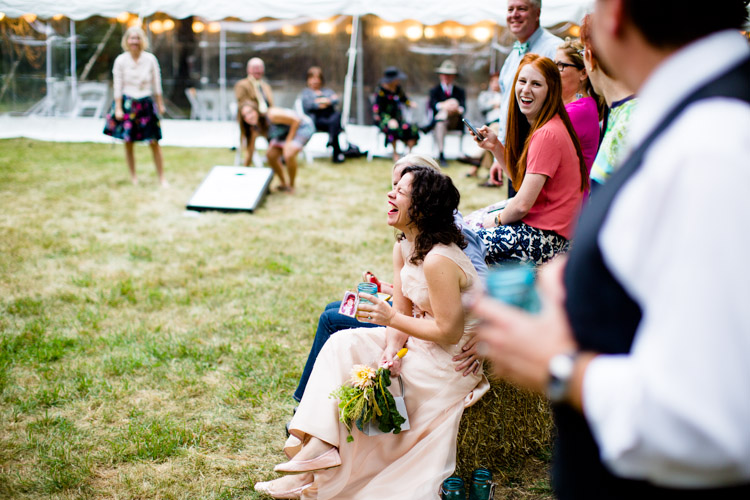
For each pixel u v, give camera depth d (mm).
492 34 12672
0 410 3396
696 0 857
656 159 833
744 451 724
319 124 11141
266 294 5172
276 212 7852
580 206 3227
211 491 2832
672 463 761
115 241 6469
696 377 727
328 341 2705
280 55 12992
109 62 13023
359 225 7383
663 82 892
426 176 2531
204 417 3412
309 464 2492
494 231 3197
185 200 8305
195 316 4703
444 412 2604
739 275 731
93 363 3926
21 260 5762
